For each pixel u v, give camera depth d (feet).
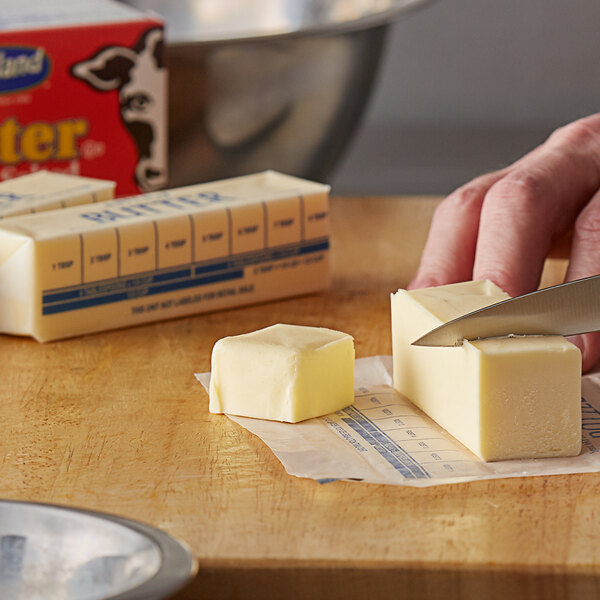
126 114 3.42
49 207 3.16
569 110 5.38
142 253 3.10
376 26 3.63
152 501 2.66
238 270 3.18
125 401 2.88
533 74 5.36
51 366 2.98
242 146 3.58
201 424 2.82
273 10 3.85
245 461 2.74
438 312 2.80
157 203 3.18
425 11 5.29
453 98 5.43
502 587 2.57
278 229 3.20
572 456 2.73
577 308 2.73
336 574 2.57
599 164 3.11
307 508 2.65
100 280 3.08
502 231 3.00
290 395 2.79
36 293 3.04
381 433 2.78
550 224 3.03
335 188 4.79
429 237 3.12
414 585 2.57
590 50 5.29
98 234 3.06
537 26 5.29
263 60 3.51
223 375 2.83
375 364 2.96
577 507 2.65
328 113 3.63
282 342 2.82
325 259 3.24
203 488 2.69
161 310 3.13
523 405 2.71
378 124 5.49
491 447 2.72
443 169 4.96
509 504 2.65
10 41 3.32
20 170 3.38
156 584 2.43
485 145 5.23
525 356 2.70
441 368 2.77
